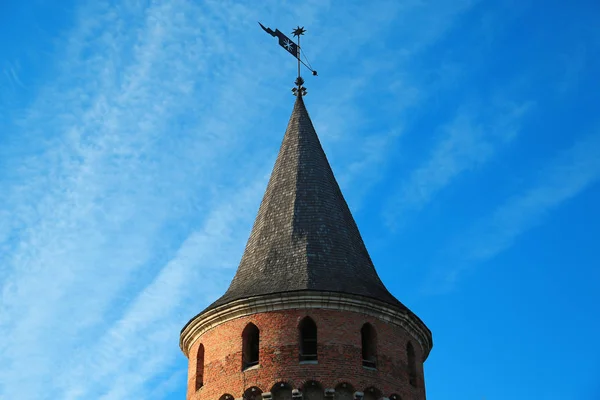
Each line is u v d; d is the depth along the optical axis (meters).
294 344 45.00
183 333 49.34
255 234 51.66
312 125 56.19
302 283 46.62
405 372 46.62
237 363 45.53
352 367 44.69
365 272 49.66
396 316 47.41
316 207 51.16
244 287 48.09
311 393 44.16
